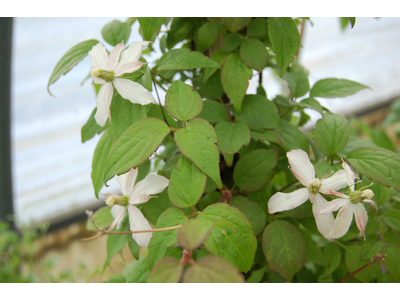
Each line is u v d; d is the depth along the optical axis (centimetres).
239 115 47
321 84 51
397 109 155
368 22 147
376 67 173
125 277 54
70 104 116
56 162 124
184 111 42
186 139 41
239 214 40
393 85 182
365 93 175
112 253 46
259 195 47
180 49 46
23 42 97
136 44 44
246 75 46
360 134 124
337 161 49
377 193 45
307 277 48
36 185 125
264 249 43
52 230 126
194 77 53
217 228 40
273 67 52
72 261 119
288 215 45
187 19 50
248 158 46
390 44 164
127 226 47
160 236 40
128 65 43
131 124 43
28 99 109
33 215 128
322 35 145
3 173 97
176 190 41
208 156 40
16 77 102
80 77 112
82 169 130
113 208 45
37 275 105
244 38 47
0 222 97
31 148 117
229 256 39
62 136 121
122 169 40
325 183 43
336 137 46
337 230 42
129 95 43
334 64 162
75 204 133
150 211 44
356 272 47
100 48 44
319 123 46
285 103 52
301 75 52
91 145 126
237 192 49
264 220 45
